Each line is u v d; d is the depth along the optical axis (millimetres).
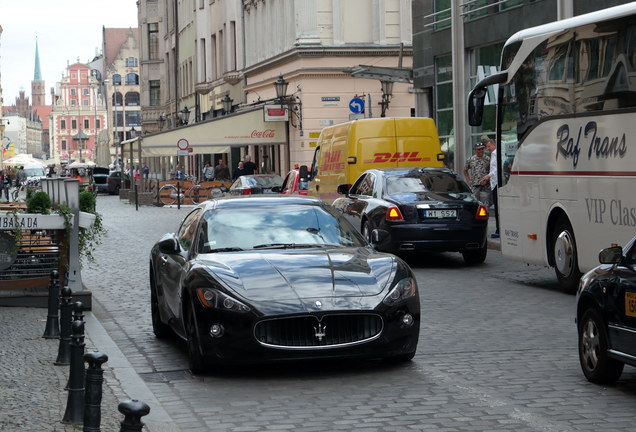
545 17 28062
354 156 24734
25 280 14906
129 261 23734
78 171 104312
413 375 10039
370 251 11133
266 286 9945
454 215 20297
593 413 8352
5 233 14742
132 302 16469
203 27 75250
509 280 18500
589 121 15328
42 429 7625
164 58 99562
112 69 184875
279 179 39438
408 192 20844
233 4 66062
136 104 185750
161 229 35062
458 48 33500
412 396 9117
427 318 13977
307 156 49125
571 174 15891
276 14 54750
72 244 15008
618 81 14508
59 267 15023
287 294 9820
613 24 14695
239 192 38969
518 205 18000
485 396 9047
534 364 10508
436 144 24984
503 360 10750
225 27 68125
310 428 8055
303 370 10422
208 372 10359
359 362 10773
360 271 10289
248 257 10602
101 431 7555
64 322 10453
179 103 90188
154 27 104438
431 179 21219
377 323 9883
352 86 49406
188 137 51500
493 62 31984
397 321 9953
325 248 11062
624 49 14367
